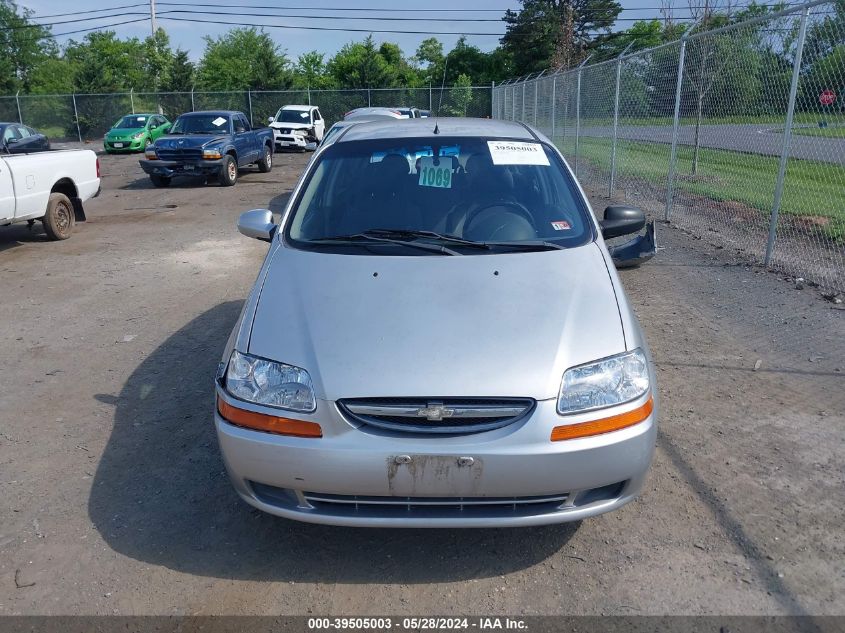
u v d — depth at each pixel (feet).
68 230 34.32
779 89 25.44
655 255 25.44
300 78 158.30
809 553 9.86
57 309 22.44
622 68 41.09
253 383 9.40
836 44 21.48
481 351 9.22
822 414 13.80
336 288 10.48
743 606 8.91
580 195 13.07
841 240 26.21
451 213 12.55
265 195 50.06
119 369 17.22
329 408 8.91
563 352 9.27
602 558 9.88
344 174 13.55
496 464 8.68
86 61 134.21
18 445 13.51
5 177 29.35
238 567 9.87
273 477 9.12
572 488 8.93
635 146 39.52
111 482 12.14
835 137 22.56
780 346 17.25
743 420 13.67
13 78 178.81
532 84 74.13
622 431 9.06
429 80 187.93
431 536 10.48
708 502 11.10
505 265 10.94
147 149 54.60
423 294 10.24
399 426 8.85
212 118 58.44
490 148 13.87
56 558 10.11
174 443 13.44
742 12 48.62
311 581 9.57
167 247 31.83
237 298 23.20
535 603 9.07
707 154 33.32
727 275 23.48
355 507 9.17
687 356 16.83
